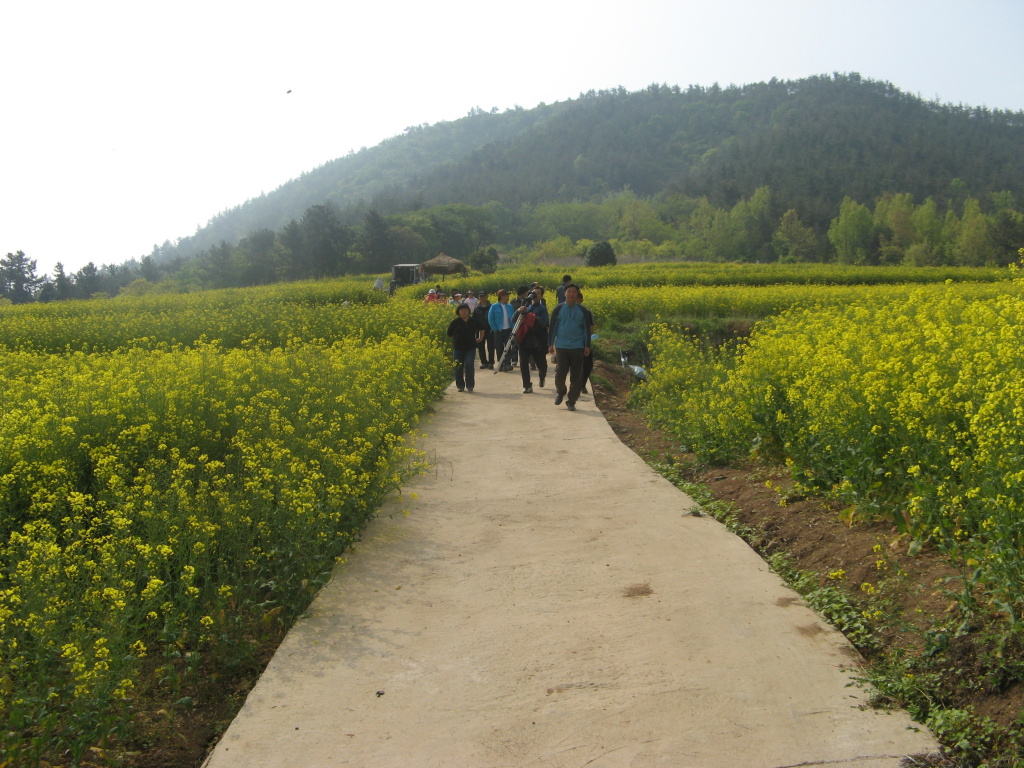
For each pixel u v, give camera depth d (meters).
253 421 7.67
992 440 4.75
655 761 3.24
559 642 4.30
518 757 3.32
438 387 12.74
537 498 7.03
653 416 11.00
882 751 3.25
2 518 5.21
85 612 4.14
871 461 5.92
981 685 3.54
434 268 56.03
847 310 15.75
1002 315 8.53
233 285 107.81
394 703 3.77
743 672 3.90
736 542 5.74
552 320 11.73
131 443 6.80
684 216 145.62
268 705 3.77
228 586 4.49
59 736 3.36
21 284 103.31
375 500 6.57
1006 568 3.88
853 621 4.36
